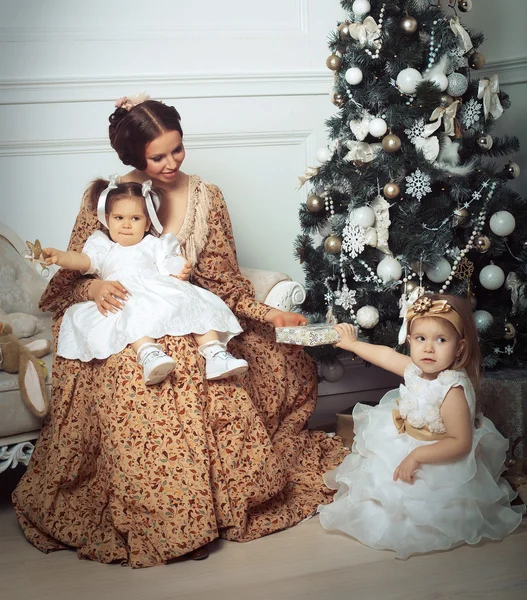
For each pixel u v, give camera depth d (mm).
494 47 4043
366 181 3047
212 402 2590
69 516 2492
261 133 3822
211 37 3730
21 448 2699
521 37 3957
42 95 3514
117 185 2764
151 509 2355
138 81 3629
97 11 3584
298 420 3107
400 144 3027
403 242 3078
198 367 2574
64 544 2486
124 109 2828
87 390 2646
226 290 2967
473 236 3117
